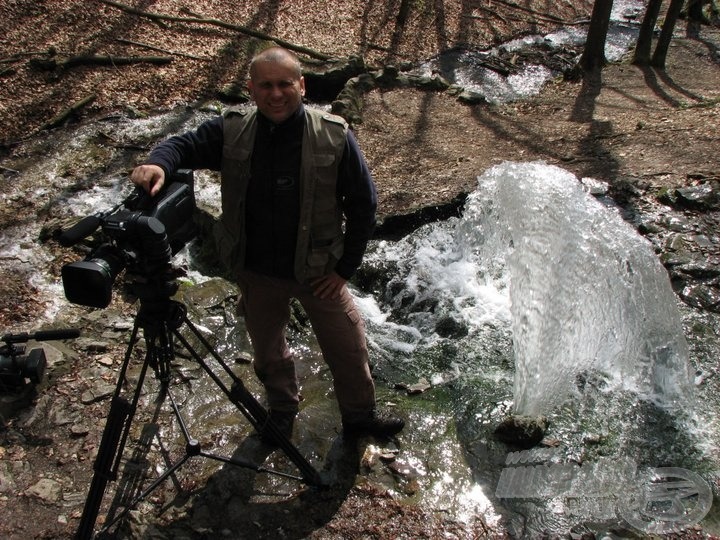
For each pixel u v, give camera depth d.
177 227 2.24
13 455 2.81
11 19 7.65
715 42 10.89
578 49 10.29
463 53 9.59
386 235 4.69
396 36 9.70
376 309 4.16
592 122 6.79
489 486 2.75
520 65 9.38
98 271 1.95
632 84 8.64
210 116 6.70
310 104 7.53
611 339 3.52
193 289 3.95
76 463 2.79
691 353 3.55
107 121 6.38
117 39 7.77
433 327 3.94
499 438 3.01
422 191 5.03
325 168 2.17
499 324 3.92
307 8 9.84
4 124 6.10
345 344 2.60
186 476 2.72
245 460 2.81
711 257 4.23
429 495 2.69
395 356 3.69
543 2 11.99
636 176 5.16
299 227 2.24
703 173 5.12
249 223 2.30
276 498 2.64
